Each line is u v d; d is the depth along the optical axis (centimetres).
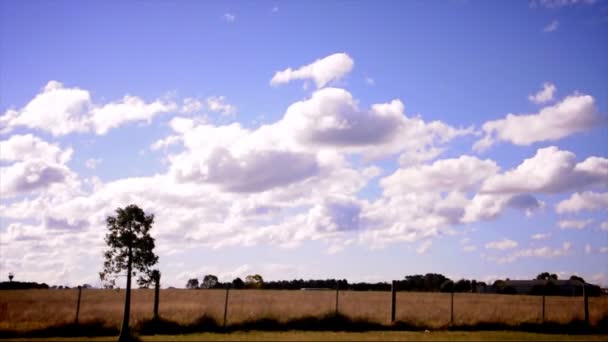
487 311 3250
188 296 4959
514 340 2000
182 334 2156
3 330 2106
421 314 2934
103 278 2027
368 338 2002
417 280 8056
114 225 2066
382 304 4044
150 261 2072
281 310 2938
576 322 2525
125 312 2012
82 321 2230
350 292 6869
